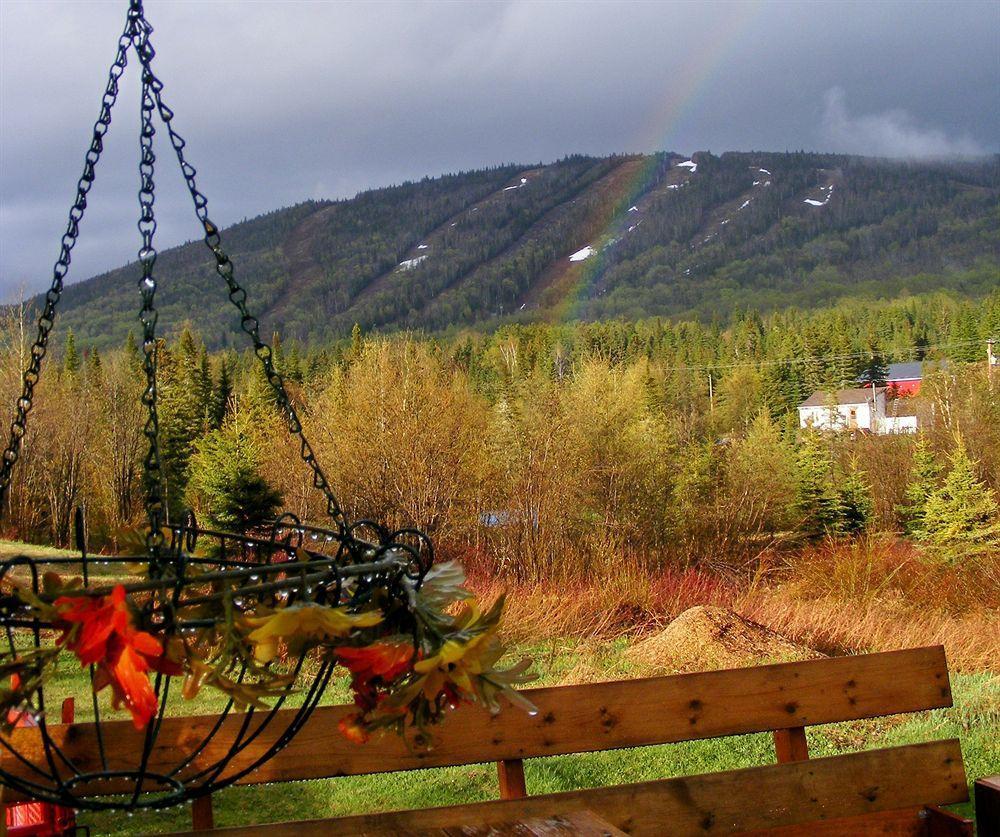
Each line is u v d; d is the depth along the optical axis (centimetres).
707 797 280
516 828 229
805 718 313
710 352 9231
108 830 485
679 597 1366
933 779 301
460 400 2420
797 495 2570
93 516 3127
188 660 148
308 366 4541
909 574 1681
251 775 284
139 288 184
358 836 242
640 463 2292
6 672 145
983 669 883
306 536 214
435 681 156
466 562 2175
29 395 193
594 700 301
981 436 3259
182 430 3269
